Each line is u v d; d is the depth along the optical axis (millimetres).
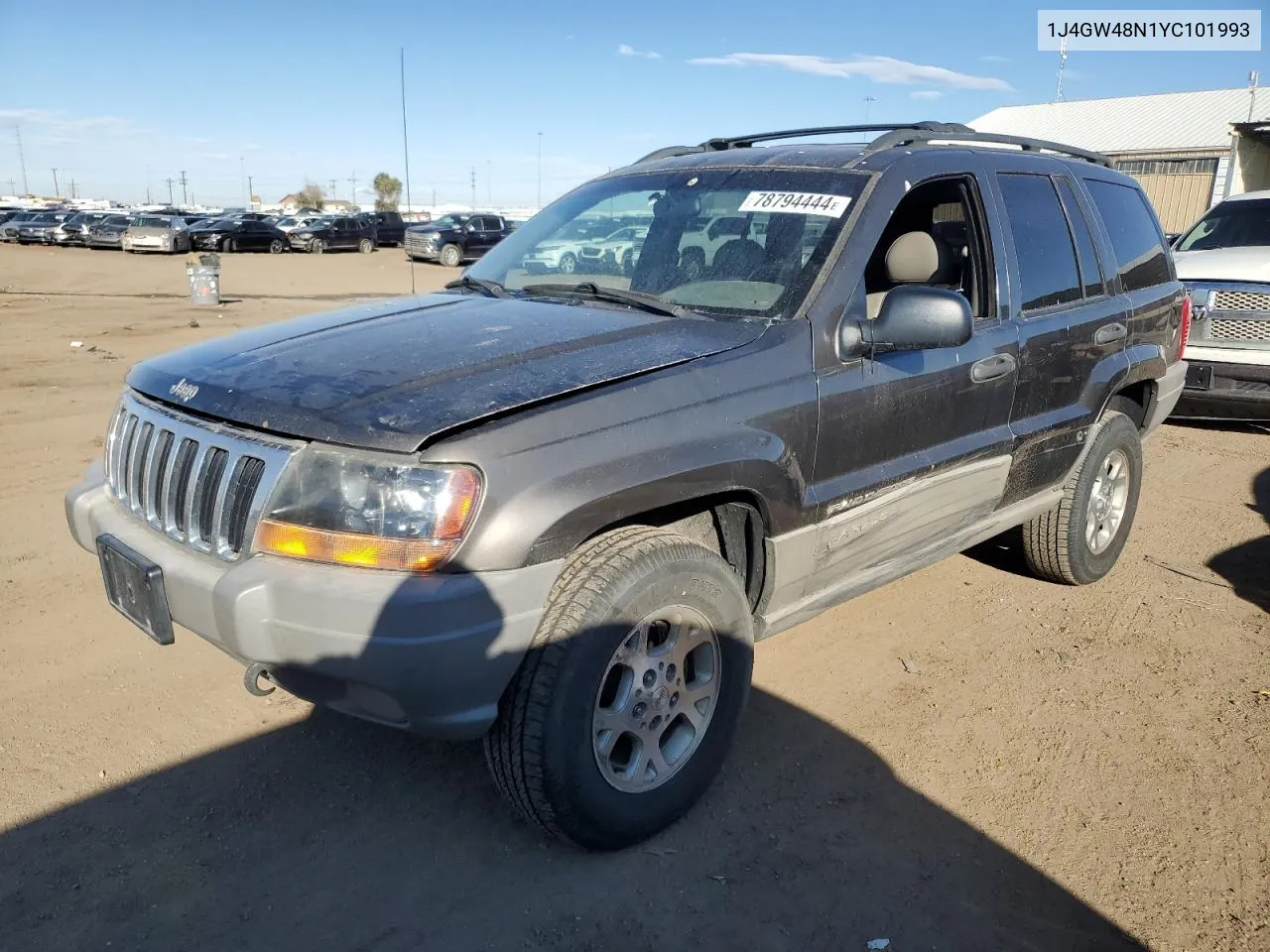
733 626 2867
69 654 3812
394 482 2305
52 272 25891
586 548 2586
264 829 2842
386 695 2336
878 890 2666
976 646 4148
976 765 3266
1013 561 5051
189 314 16156
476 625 2314
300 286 23297
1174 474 6973
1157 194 29078
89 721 3361
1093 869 2771
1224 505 6219
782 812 2986
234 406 2578
